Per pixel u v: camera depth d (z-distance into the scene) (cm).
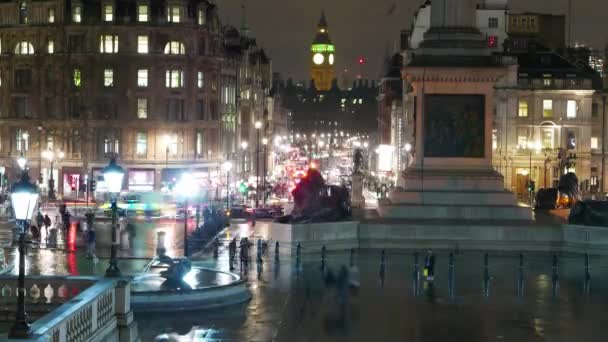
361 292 6322
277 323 5278
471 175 9519
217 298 5734
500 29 16212
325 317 5469
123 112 14238
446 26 9794
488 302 6016
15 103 14488
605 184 15388
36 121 14350
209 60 14825
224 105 16138
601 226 8575
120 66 14212
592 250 8519
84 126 14112
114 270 4309
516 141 15075
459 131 9625
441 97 9669
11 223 10362
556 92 14988
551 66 15238
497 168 15050
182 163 14425
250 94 18538
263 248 8106
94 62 14200
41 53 14350
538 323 5391
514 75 14950
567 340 4975
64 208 10088
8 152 14525
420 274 7175
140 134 14312
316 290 6369
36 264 7162
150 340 4800
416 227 8831
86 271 6738
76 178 14238
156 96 14325
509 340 4966
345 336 4994
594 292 6444
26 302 4191
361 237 8806
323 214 8681
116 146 14275
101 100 14238
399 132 18350
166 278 5762
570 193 11125
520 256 7225
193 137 14638
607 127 15362
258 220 11344
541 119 15038
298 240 8438
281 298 6050
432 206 9369
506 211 9344
